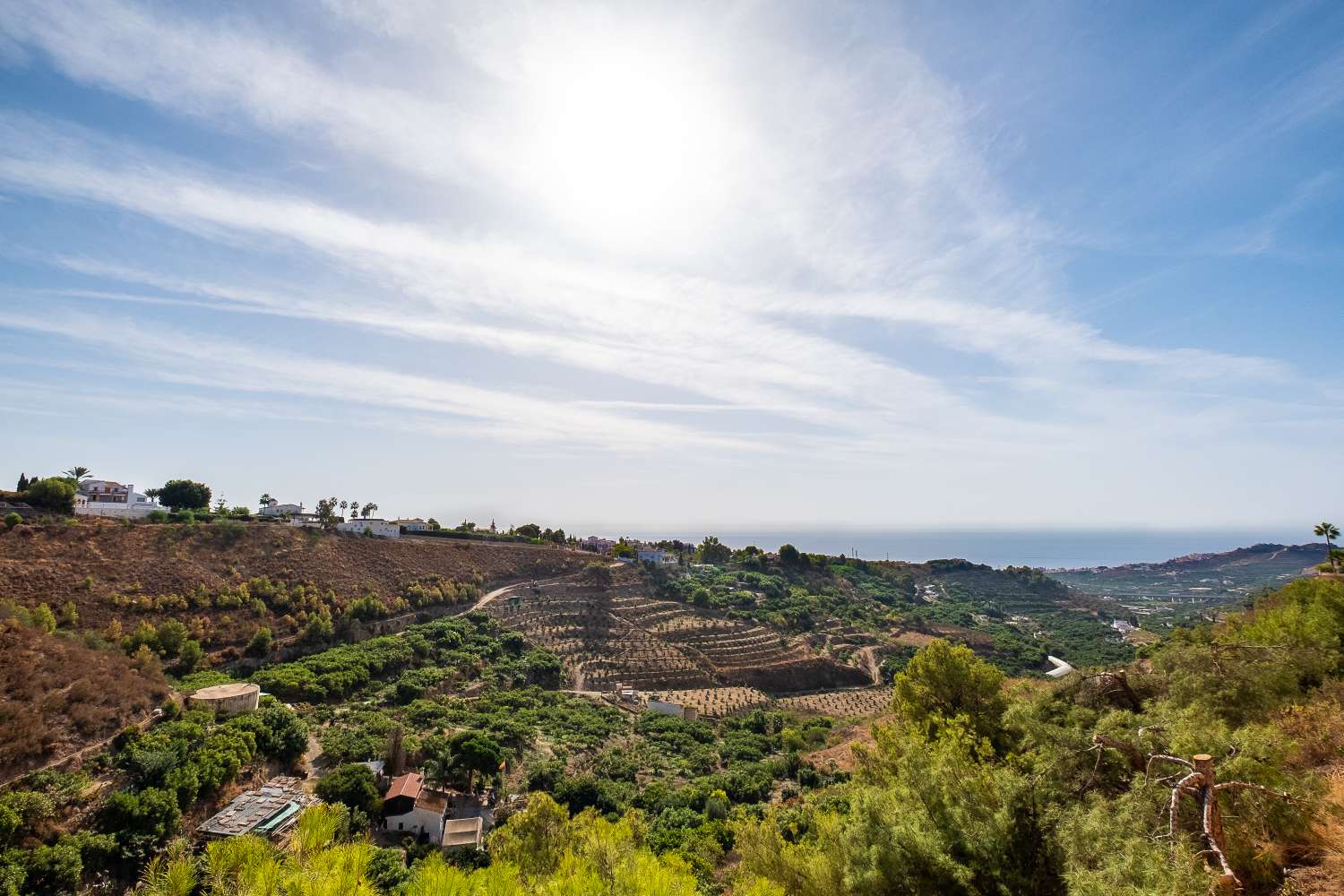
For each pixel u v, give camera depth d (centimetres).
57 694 3212
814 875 1131
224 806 3109
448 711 5322
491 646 7281
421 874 634
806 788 4194
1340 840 912
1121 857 784
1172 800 823
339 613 6756
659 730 5991
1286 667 1672
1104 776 1113
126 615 5381
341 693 5381
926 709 2053
